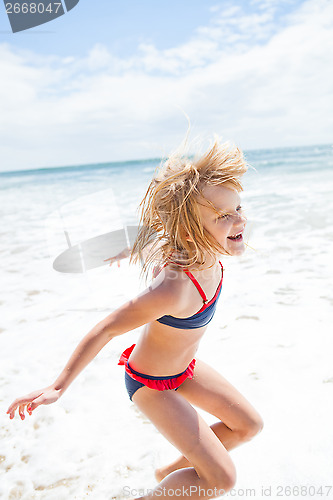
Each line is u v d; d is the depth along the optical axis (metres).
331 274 4.95
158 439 2.57
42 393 1.68
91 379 3.28
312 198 9.83
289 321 3.87
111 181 21.34
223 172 1.90
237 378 3.04
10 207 13.09
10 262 6.46
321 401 2.71
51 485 2.25
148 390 2.01
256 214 8.34
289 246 6.15
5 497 2.18
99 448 2.52
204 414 2.80
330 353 3.27
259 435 2.46
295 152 30.42
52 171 33.31
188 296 1.88
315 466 2.18
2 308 4.68
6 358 3.61
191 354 2.08
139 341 2.11
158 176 2.05
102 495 2.16
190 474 1.86
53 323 4.22
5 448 2.56
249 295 4.55
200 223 1.91
